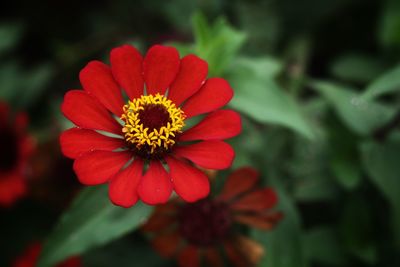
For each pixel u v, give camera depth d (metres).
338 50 0.49
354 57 0.46
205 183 0.30
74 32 0.53
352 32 0.49
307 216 0.41
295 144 0.40
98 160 0.30
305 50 0.46
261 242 0.36
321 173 0.40
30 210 0.45
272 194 0.35
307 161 0.40
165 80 0.32
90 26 0.52
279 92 0.35
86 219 0.33
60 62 0.49
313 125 0.41
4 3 0.54
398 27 0.44
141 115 0.32
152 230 0.35
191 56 0.32
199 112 0.31
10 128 0.43
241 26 0.47
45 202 0.44
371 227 0.39
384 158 0.37
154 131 0.31
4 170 0.43
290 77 0.42
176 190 0.30
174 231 0.36
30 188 0.43
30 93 0.47
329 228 0.39
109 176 0.30
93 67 0.31
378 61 0.45
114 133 0.31
